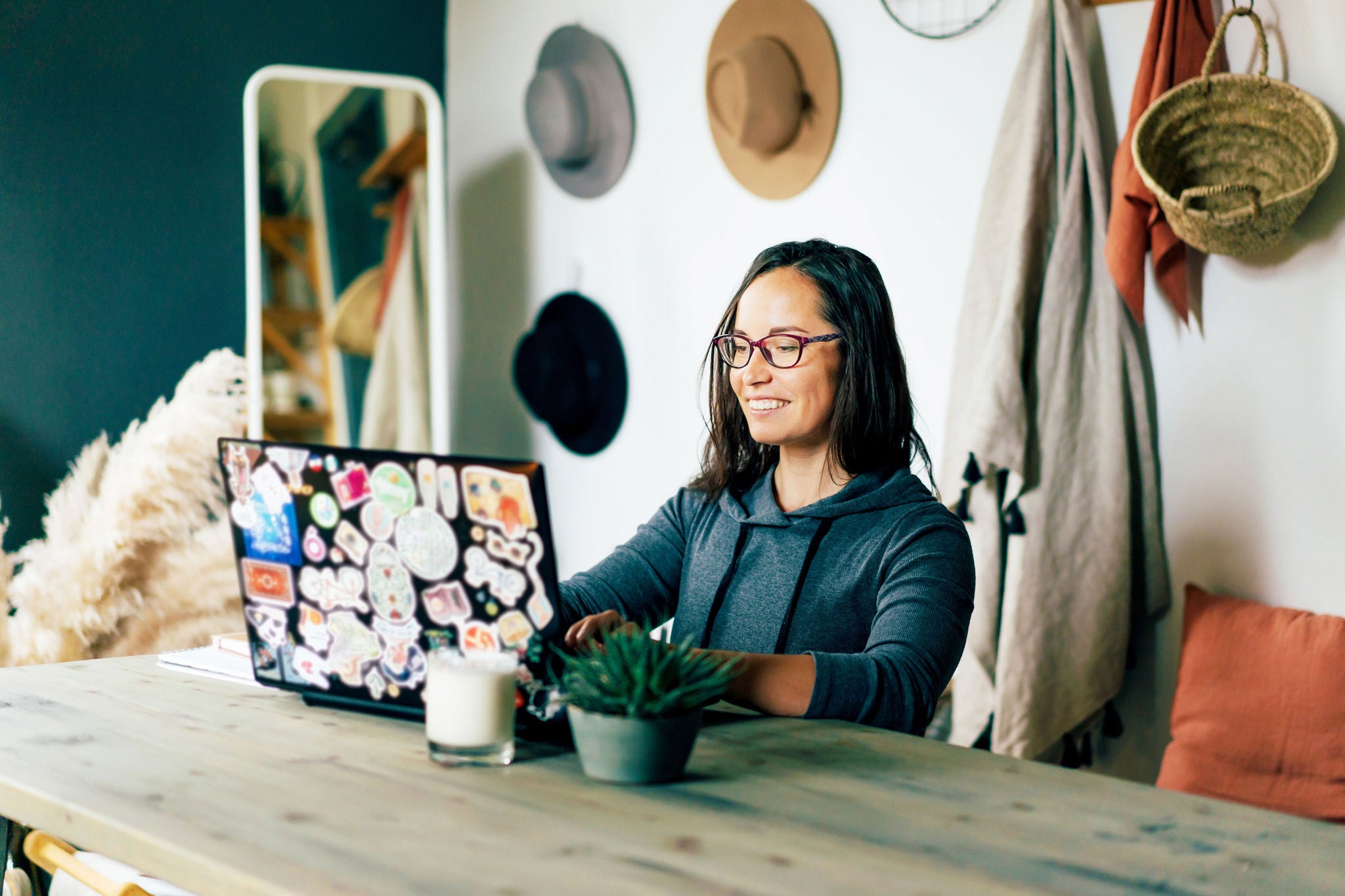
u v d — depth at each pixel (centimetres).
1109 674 206
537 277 343
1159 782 193
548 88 314
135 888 102
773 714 112
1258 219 187
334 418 312
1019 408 210
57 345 285
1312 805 175
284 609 109
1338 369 193
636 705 86
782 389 143
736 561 149
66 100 285
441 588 100
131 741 97
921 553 132
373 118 322
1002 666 211
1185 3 201
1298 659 182
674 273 302
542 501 93
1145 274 214
